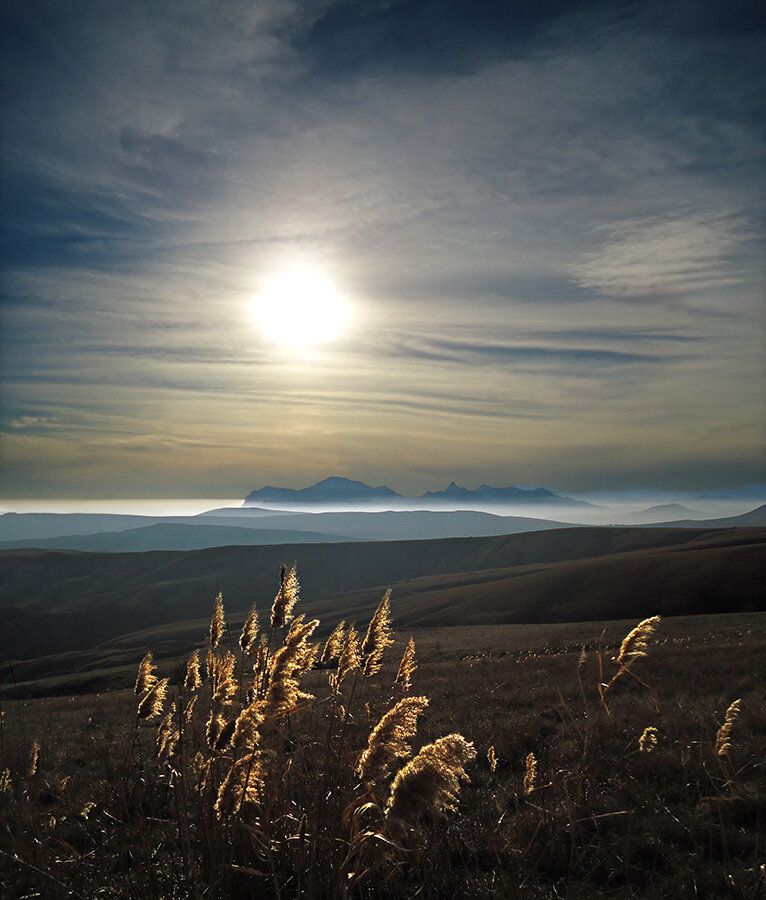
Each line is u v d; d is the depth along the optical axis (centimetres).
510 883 355
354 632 366
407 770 256
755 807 489
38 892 313
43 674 9788
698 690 1307
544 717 998
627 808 488
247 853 323
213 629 353
